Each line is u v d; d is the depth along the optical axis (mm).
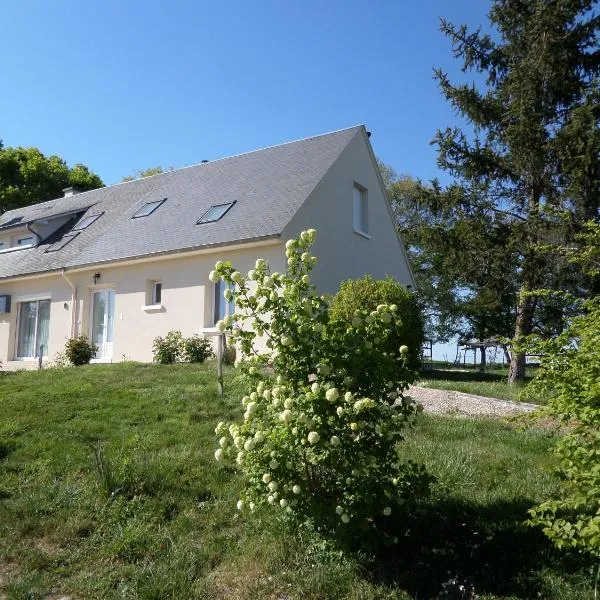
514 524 4324
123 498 4930
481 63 16016
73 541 4426
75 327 16812
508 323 28500
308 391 3723
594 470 3229
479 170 15109
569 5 13734
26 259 19234
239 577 3836
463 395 9820
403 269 19547
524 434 6793
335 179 15727
